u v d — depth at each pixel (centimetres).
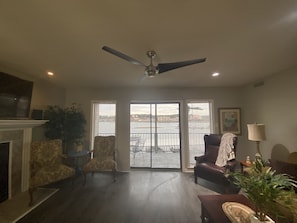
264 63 295
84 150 441
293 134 318
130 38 205
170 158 542
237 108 478
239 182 160
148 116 525
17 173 327
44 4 146
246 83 447
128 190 348
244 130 473
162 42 215
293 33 196
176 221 242
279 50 242
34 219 247
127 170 478
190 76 377
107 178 419
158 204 290
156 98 493
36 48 233
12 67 309
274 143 363
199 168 378
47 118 407
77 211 269
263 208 145
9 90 299
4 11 155
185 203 294
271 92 371
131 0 142
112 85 465
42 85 403
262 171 157
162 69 230
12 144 318
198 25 179
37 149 326
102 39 208
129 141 484
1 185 296
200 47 230
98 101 493
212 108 486
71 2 144
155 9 154
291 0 143
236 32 194
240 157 469
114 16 163
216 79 405
